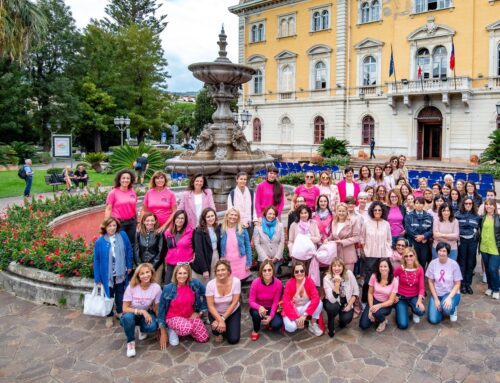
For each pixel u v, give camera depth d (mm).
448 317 5855
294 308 5289
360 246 6727
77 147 46250
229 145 9375
